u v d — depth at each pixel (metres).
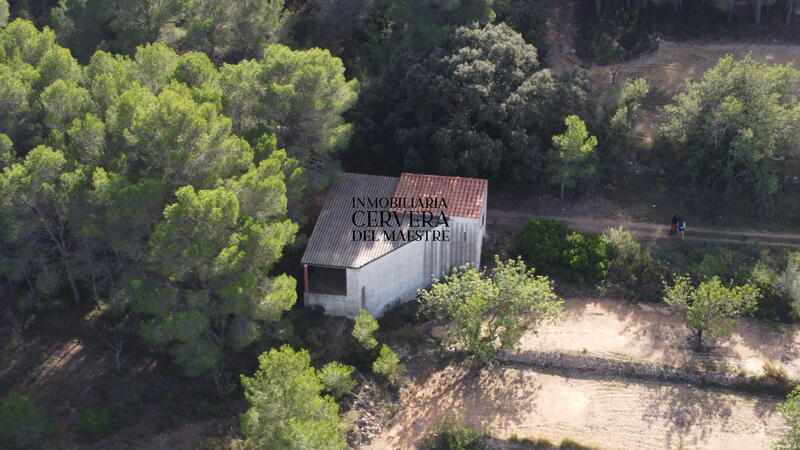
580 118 54.97
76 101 42.78
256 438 36.09
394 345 45.81
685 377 43.62
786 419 38.41
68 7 56.94
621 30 65.75
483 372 44.56
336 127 48.50
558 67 63.50
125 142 40.66
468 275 44.50
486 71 51.94
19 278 43.06
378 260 45.72
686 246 51.75
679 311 47.59
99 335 44.69
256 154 43.47
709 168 54.53
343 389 41.50
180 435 40.41
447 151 51.75
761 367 43.75
